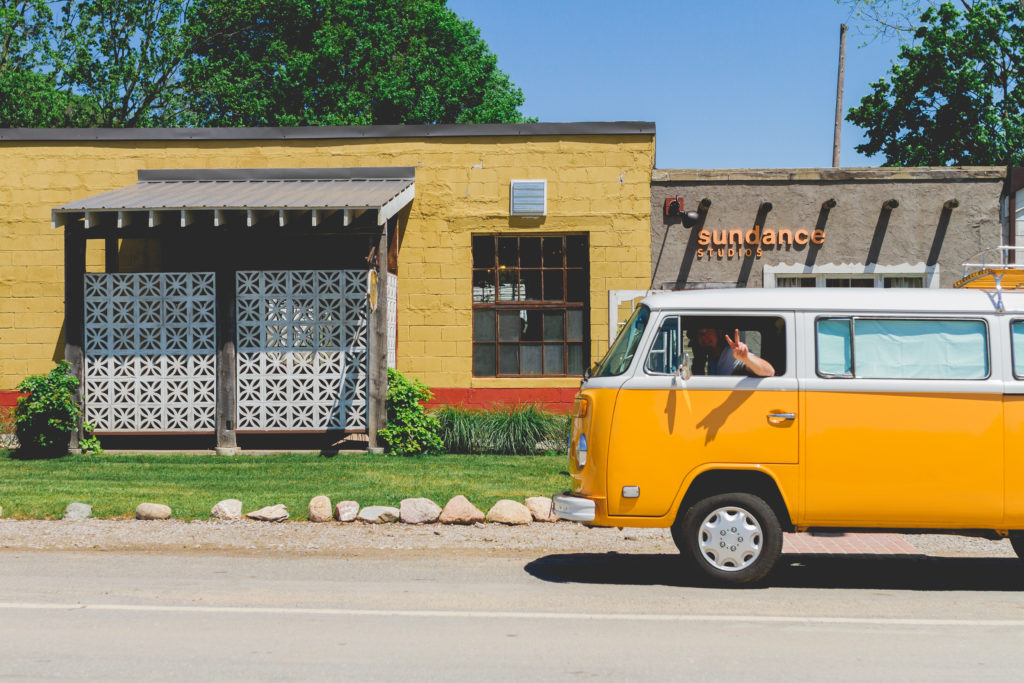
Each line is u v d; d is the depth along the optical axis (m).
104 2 32.94
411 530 9.68
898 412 7.38
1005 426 7.35
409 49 33.50
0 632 6.00
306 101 33.53
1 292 16.59
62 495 10.97
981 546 9.34
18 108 32.56
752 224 16.31
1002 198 16.09
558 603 6.92
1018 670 5.33
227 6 33.00
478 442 14.52
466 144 16.56
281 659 5.45
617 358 7.77
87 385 14.48
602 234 16.41
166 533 9.40
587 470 7.61
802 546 9.34
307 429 14.40
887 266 16.14
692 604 6.92
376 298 14.29
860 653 5.65
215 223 13.67
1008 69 31.70
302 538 9.28
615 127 16.38
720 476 7.55
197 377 14.43
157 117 35.38
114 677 5.09
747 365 7.44
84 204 13.95
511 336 16.67
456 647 5.73
